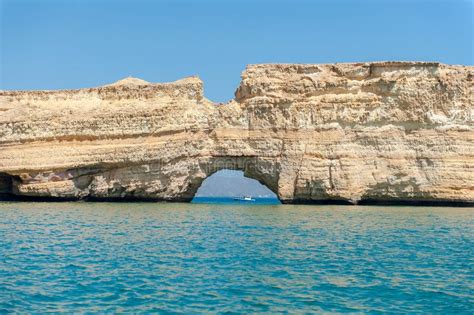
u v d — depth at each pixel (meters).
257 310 19.59
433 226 42.91
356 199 63.44
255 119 65.69
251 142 65.50
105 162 62.22
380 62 64.69
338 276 24.55
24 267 25.55
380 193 63.75
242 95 67.50
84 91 65.69
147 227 40.34
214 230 39.25
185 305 20.02
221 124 65.88
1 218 44.59
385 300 21.06
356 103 64.56
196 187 67.56
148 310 19.44
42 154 61.81
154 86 65.56
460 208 60.59
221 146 65.31
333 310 19.78
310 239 35.22
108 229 38.75
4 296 20.75
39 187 61.62
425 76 64.44
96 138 62.88
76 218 45.25
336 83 65.00
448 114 63.88
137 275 24.17
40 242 32.56
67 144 62.56
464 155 63.16
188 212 53.31
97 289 21.88
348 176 63.41
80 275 24.08
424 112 63.78
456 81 63.97
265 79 66.25
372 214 52.12
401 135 64.00
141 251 29.94
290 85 65.69
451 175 62.66
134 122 63.09
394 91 64.00
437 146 63.34
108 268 25.50
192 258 28.09
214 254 29.28
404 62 64.38
